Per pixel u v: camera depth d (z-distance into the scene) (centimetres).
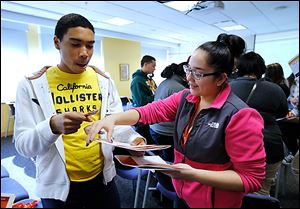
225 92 59
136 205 71
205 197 58
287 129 93
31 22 206
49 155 72
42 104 70
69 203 76
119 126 69
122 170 88
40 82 71
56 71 74
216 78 56
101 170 80
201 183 53
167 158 69
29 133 63
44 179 74
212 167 58
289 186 92
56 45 70
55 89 72
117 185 85
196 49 57
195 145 59
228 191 55
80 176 75
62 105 72
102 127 60
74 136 73
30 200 98
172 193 69
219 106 56
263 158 52
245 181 51
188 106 64
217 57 53
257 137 52
